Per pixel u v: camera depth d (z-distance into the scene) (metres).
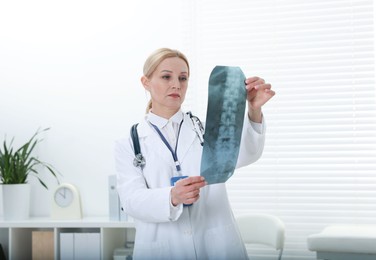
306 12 3.19
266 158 3.20
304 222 3.14
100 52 3.40
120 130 3.35
